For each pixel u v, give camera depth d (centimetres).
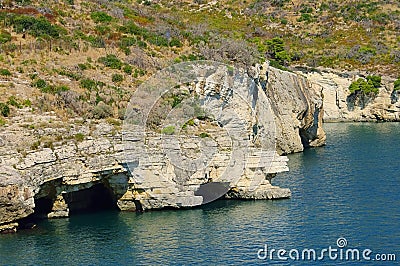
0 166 4588
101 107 5856
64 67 6812
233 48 8050
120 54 7538
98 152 5169
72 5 8888
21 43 7188
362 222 4997
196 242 4531
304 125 9050
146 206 5306
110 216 5178
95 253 4328
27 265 4119
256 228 4838
